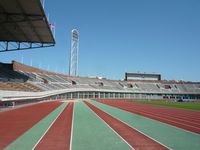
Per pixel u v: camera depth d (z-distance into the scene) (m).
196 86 116.44
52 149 10.71
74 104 51.25
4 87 42.25
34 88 58.28
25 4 29.83
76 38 99.50
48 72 81.56
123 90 102.62
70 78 91.00
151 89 109.81
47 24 37.12
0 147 11.07
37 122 20.19
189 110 36.31
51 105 45.31
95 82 100.38
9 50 48.78
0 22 33.44
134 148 10.93
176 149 10.77
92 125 18.59
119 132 15.34
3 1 29.09
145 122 20.84
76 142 12.18
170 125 18.94
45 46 49.84
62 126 17.91
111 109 37.50
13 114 26.97
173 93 110.19
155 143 12.01
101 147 11.09
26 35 44.12
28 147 11.09
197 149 10.76
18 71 63.62
